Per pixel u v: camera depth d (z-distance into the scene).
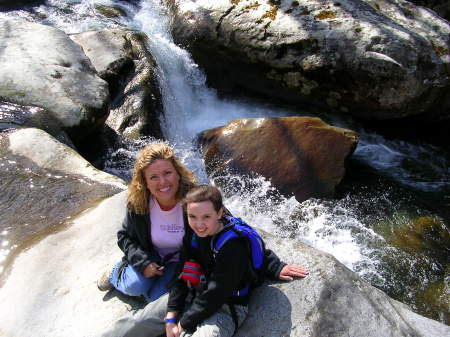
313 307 2.48
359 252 5.08
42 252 3.32
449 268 4.95
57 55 6.18
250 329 2.41
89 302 2.81
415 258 5.05
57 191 4.22
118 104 6.76
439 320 4.39
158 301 2.45
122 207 3.65
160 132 6.76
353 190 6.12
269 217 5.50
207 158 6.25
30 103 5.48
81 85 5.95
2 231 3.72
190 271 2.35
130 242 2.61
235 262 2.19
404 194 6.14
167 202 2.44
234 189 5.86
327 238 5.26
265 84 7.69
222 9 7.72
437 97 6.94
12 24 6.55
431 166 6.88
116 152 6.14
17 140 4.86
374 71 6.67
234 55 7.61
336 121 7.59
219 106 8.05
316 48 6.94
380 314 2.53
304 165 5.88
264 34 7.25
